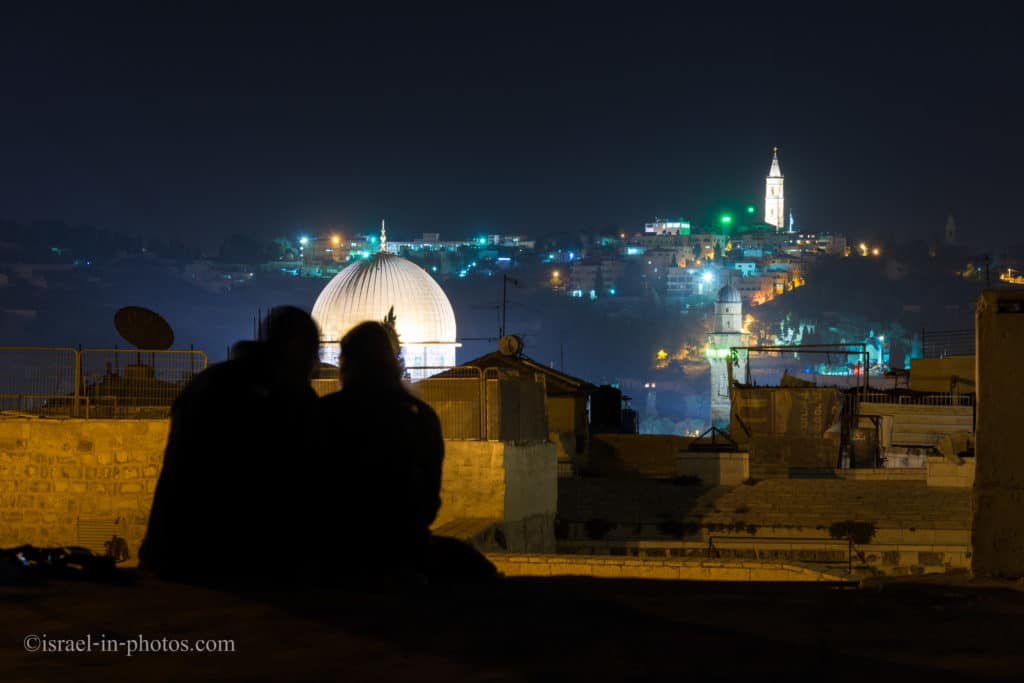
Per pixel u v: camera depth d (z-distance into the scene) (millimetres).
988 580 10273
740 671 6422
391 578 8953
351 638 7105
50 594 8391
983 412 10609
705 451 34000
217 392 9000
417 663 6539
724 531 26781
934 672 6441
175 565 9047
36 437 23453
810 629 7555
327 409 9195
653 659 6664
